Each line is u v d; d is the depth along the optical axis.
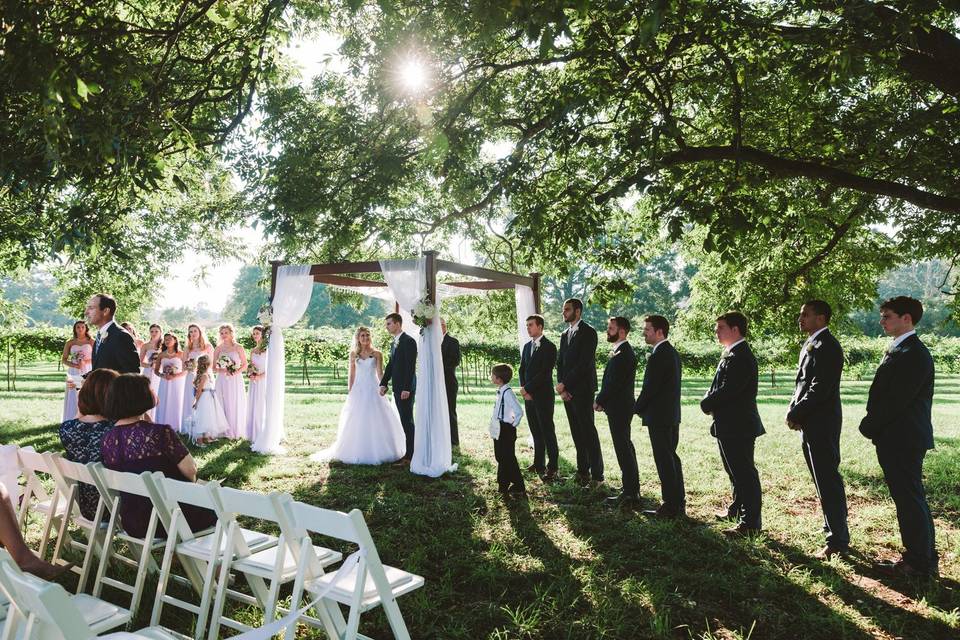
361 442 7.95
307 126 8.64
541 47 3.27
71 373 8.82
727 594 4.01
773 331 10.16
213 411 9.39
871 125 5.88
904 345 4.18
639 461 8.09
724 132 7.13
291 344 21.69
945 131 5.71
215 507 3.18
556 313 48.44
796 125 6.84
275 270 8.98
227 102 7.66
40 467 4.16
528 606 3.79
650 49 5.73
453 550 4.79
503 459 6.38
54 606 1.83
